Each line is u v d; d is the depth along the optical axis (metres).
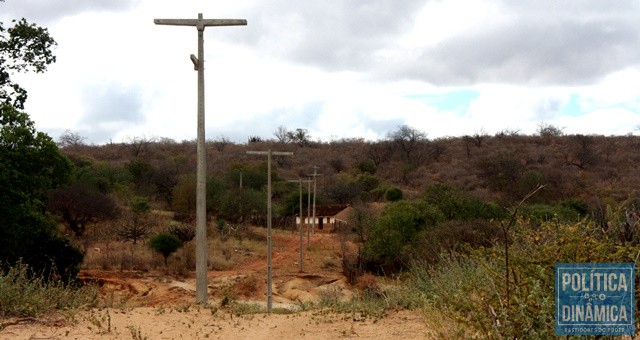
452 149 113.25
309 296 34.69
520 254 6.05
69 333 8.91
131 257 40.72
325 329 10.27
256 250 51.28
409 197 75.69
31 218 23.89
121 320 10.39
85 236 46.56
